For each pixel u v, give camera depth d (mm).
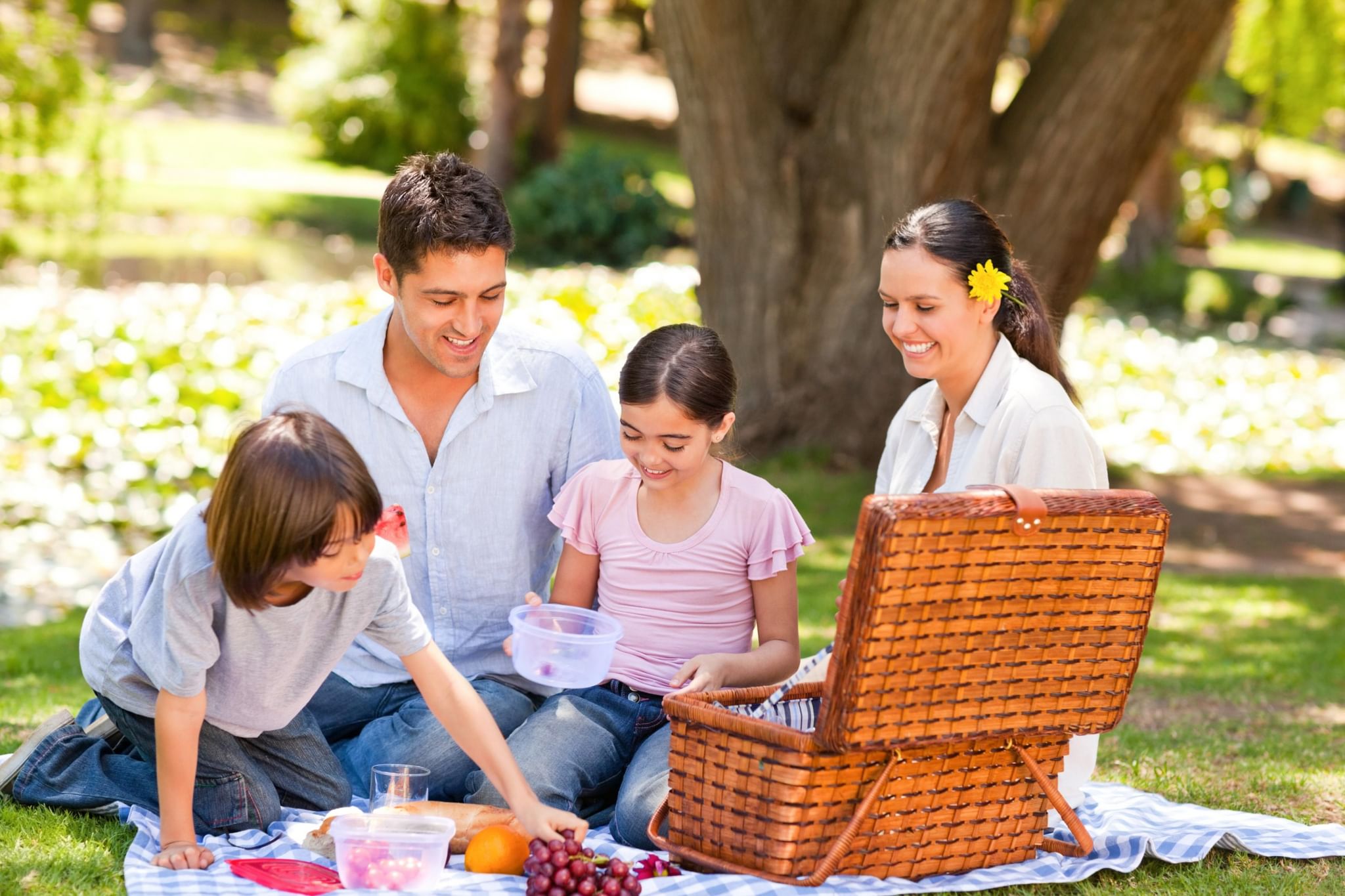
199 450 9383
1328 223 36094
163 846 3131
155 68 29250
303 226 20547
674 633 3680
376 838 2953
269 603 3062
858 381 9984
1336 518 10562
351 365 3783
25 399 9695
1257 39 18234
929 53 9000
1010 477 3551
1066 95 9055
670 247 22828
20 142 14258
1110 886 3258
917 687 2990
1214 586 8141
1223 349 16516
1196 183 25312
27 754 3518
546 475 3902
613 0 42875
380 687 3811
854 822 3047
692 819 3219
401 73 26156
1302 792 4105
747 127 9773
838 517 9094
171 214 19906
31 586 7469
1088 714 3250
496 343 3855
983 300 3580
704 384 3406
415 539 3824
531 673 3305
